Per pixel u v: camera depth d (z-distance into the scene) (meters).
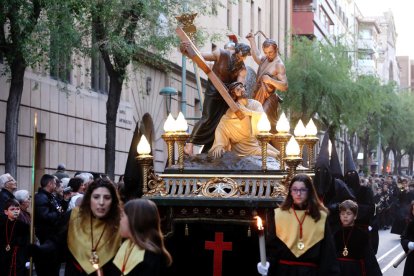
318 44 44.44
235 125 10.21
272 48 11.16
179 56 38.53
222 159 9.88
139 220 6.92
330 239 8.99
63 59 22.75
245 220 9.54
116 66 23.64
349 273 11.33
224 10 42.38
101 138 31.64
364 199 13.84
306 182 8.95
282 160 9.73
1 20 19.11
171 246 9.85
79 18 20.81
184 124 9.81
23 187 25.20
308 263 8.97
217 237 9.77
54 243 8.41
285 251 8.98
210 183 9.56
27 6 19.11
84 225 8.33
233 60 10.49
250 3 48.41
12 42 19.75
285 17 60.16
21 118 24.98
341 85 43.59
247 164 9.77
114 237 8.28
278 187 9.42
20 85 20.03
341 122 46.03
